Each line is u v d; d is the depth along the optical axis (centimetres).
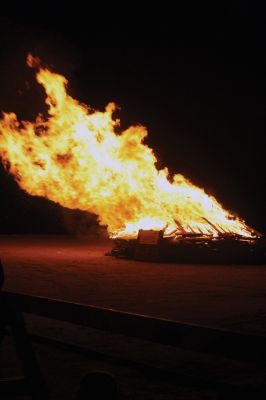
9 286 1170
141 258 1788
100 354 479
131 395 493
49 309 421
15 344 334
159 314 884
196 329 339
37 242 2509
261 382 535
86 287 1176
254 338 317
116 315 378
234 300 1045
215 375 560
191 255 1786
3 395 339
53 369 573
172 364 601
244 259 1817
